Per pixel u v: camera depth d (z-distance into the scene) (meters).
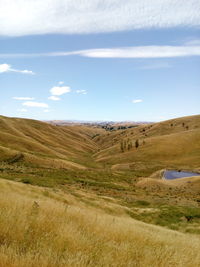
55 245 4.86
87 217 8.82
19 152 87.25
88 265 4.03
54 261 3.82
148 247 6.56
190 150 150.75
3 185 26.14
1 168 66.81
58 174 74.31
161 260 5.23
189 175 107.94
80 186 59.50
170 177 103.31
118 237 6.97
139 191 65.44
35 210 6.64
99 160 165.50
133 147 175.38
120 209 33.00
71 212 8.95
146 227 18.62
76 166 99.12
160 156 150.88
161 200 50.56
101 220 8.70
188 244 9.80
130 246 5.87
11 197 9.02
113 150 188.50
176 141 162.12
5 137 125.44
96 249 5.13
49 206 9.06
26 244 4.79
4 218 5.56
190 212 34.53
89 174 87.50
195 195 61.59
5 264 3.43
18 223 5.50
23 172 66.81
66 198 30.27
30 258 3.69
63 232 5.59
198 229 28.42
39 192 28.81
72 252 4.71
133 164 137.50
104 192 56.22
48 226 6.04
